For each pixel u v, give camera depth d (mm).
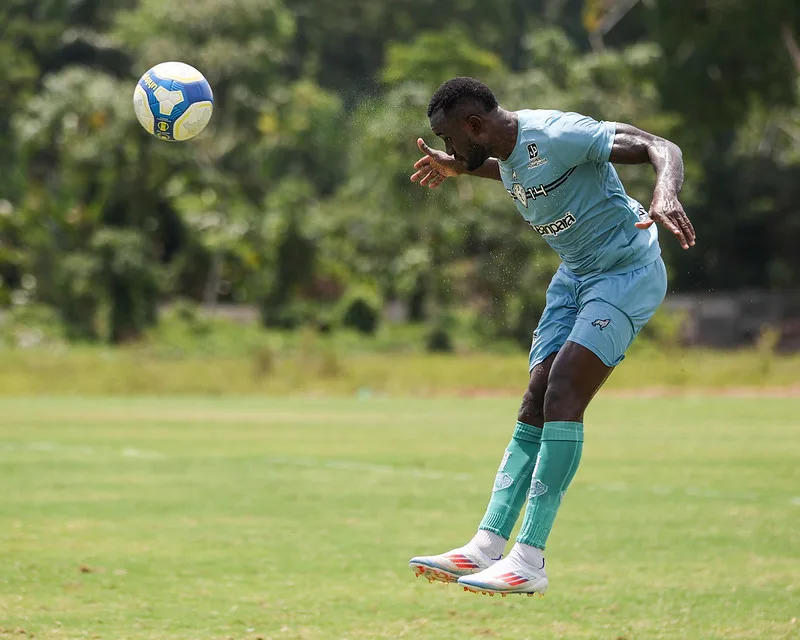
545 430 18797
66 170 170750
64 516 32125
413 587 23438
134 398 94438
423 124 108125
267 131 191000
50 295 172250
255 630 19938
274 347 153500
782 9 163000
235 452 50125
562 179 19219
